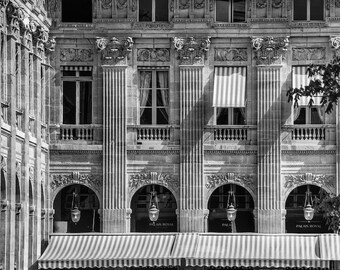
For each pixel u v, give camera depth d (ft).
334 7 276.21
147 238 273.95
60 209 281.54
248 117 277.23
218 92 276.41
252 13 277.03
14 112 242.58
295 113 277.44
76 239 274.16
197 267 275.18
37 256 266.36
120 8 277.64
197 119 276.41
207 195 276.41
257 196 276.00
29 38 257.14
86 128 277.44
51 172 277.03
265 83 276.41
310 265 267.39
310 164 276.21
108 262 269.03
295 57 277.44
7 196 240.53
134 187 276.62
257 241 272.51
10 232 241.14
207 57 277.64
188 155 276.21
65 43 278.26
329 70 178.40
